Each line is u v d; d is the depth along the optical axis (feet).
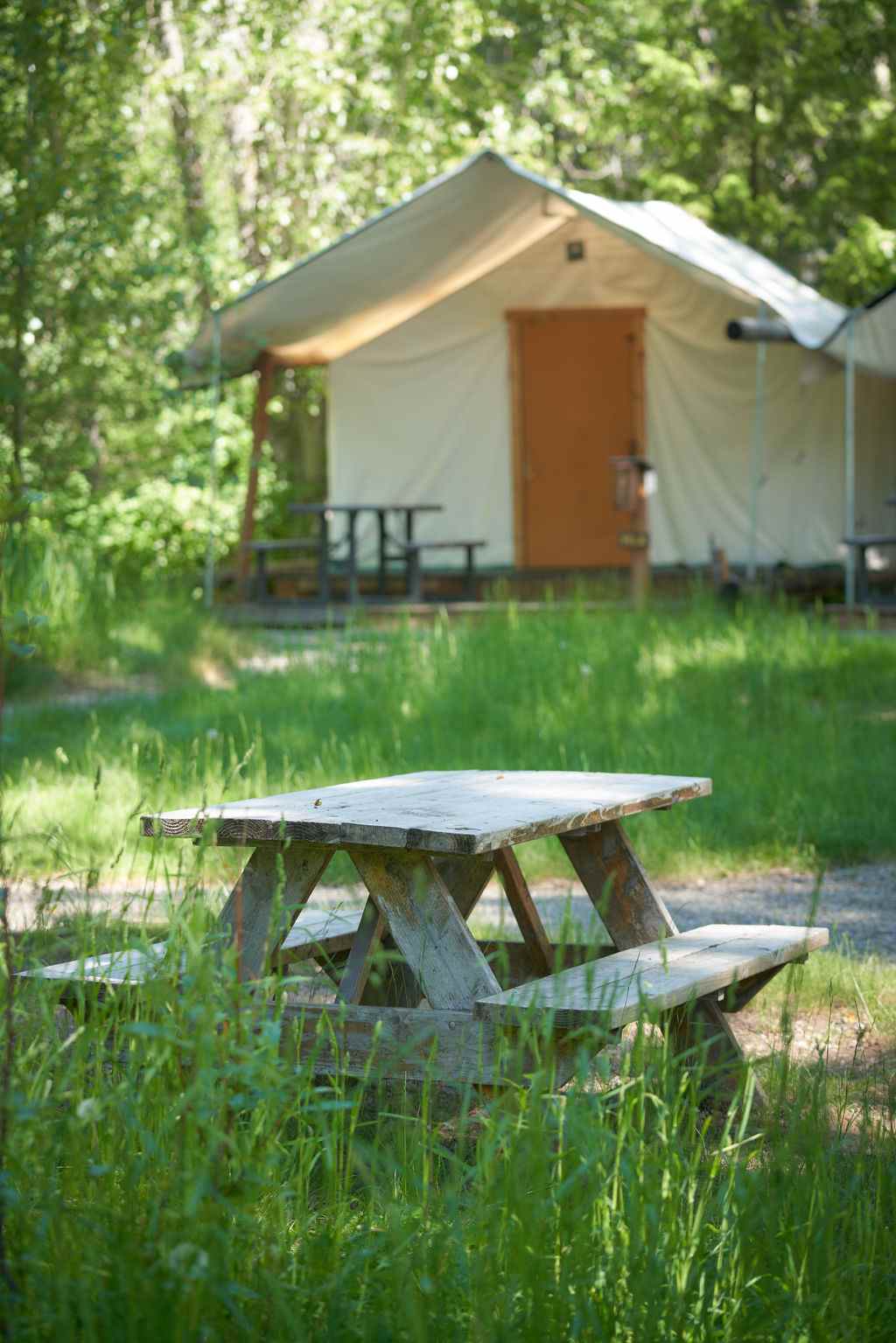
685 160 76.18
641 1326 7.40
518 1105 9.51
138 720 30.32
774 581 56.80
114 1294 7.15
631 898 13.28
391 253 50.21
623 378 62.95
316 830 10.84
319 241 72.23
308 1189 9.38
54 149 38.93
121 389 46.19
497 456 63.93
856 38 75.15
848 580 50.08
